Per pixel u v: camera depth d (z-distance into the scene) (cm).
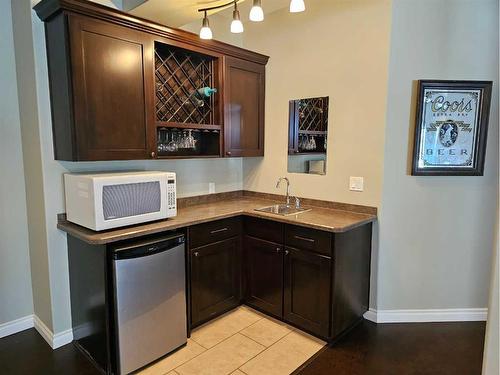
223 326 270
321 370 218
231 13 319
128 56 229
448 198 265
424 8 249
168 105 278
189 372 215
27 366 222
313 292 248
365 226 265
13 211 250
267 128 339
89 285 220
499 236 145
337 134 288
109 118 223
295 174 321
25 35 222
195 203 325
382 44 256
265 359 229
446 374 213
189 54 283
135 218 224
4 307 252
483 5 248
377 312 277
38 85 219
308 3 294
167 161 300
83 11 205
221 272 277
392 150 262
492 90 253
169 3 232
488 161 261
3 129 240
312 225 241
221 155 302
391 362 225
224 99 297
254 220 285
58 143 223
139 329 214
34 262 253
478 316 277
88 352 230
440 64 252
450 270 273
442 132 256
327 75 289
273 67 327
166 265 225
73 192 222
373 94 264
